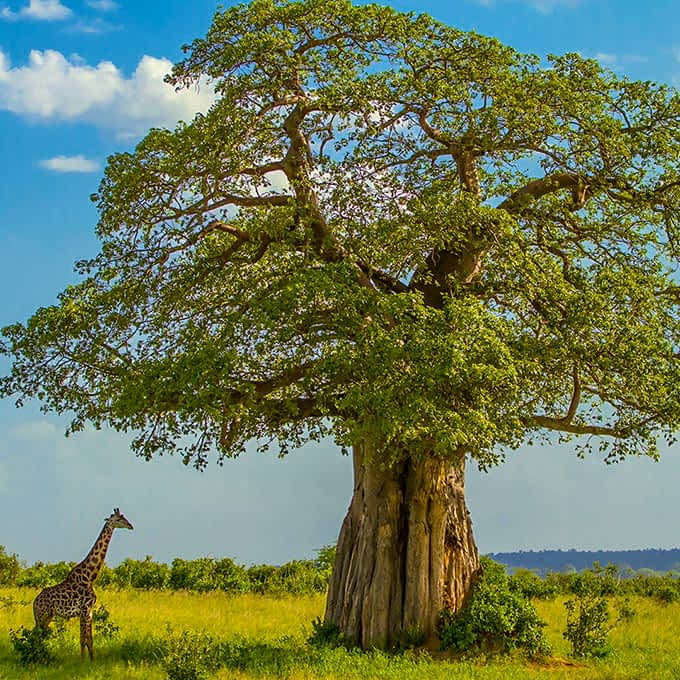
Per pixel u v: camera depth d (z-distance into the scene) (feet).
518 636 69.36
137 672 61.16
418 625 70.28
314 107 70.59
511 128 69.72
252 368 67.05
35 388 72.59
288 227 69.62
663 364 65.36
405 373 60.90
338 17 71.10
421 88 68.74
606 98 72.49
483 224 67.10
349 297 63.05
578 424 71.20
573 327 64.90
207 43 72.43
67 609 67.00
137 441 67.82
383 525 72.28
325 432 69.77
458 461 71.10
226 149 69.82
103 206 72.54
